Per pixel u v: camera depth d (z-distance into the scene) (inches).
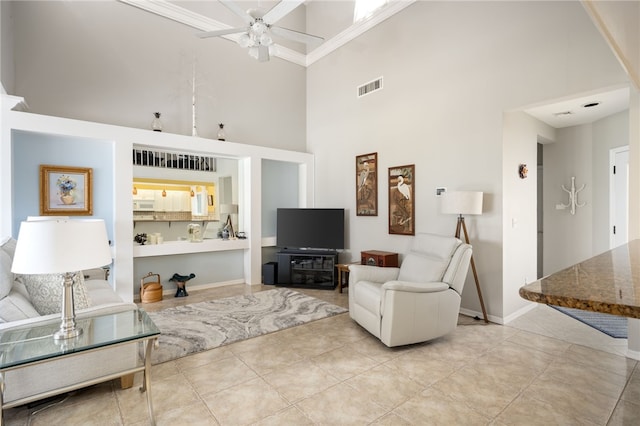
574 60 119.3
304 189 245.0
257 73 227.6
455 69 156.9
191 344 118.7
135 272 183.6
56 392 69.7
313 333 130.9
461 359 108.0
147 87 184.1
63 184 156.5
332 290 201.9
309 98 250.8
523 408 81.4
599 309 29.1
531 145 165.2
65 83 160.7
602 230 179.9
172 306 167.0
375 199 197.9
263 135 230.5
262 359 108.1
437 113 164.9
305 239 218.4
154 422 75.0
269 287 209.8
